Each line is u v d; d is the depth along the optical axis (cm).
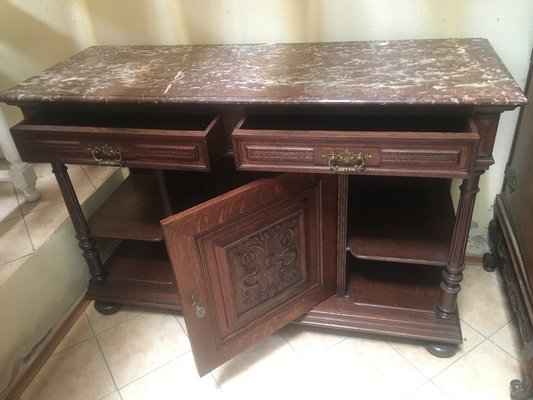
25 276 137
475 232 161
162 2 142
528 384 112
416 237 128
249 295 122
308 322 138
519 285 122
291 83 106
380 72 108
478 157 99
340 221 123
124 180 169
